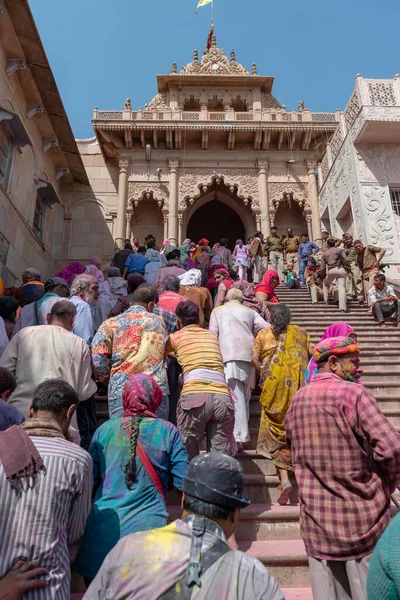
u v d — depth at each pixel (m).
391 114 12.66
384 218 12.72
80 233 19.06
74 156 17.11
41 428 2.32
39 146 15.32
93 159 20.33
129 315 3.95
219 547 1.53
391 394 5.97
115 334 3.85
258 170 19.88
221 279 7.61
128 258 9.14
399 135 13.13
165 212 19.22
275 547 3.42
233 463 1.71
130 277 6.31
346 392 2.54
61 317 3.67
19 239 13.43
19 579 1.89
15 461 2.08
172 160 19.80
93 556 2.43
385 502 2.39
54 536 2.06
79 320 4.48
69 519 2.24
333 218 15.67
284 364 4.11
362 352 7.26
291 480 4.20
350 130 13.80
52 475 2.13
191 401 3.58
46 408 2.39
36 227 15.81
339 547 2.31
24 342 3.37
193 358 3.79
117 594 1.48
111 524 2.48
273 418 4.05
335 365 2.83
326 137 19.72
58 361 3.32
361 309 9.70
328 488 2.42
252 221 20.19
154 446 2.71
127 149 19.89
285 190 19.66
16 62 12.24
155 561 1.50
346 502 2.37
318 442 2.49
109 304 6.78
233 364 4.51
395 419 5.24
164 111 19.97
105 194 19.72
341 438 2.46
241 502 1.65
